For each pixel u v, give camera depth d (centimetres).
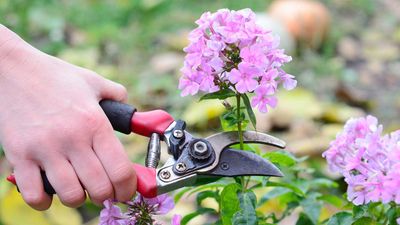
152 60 186
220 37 71
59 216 123
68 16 204
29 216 122
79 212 127
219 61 71
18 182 69
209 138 75
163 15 210
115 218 72
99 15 207
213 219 120
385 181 69
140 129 76
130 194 69
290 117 157
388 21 232
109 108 75
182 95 72
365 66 201
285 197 92
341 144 77
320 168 132
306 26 200
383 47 213
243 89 70
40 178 69
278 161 83
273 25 191
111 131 69
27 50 73
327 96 177
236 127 79
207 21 72
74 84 71
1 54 72
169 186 71
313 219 87
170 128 75
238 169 73
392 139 74
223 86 73
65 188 68
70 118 69
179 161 72
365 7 238
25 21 184
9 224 121
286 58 72
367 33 221
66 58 178
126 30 201
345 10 238
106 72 173
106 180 68
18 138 69
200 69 72
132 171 69
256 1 214
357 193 72
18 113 70
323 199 91
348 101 173
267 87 71
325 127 155
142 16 206
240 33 71
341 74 190
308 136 152
